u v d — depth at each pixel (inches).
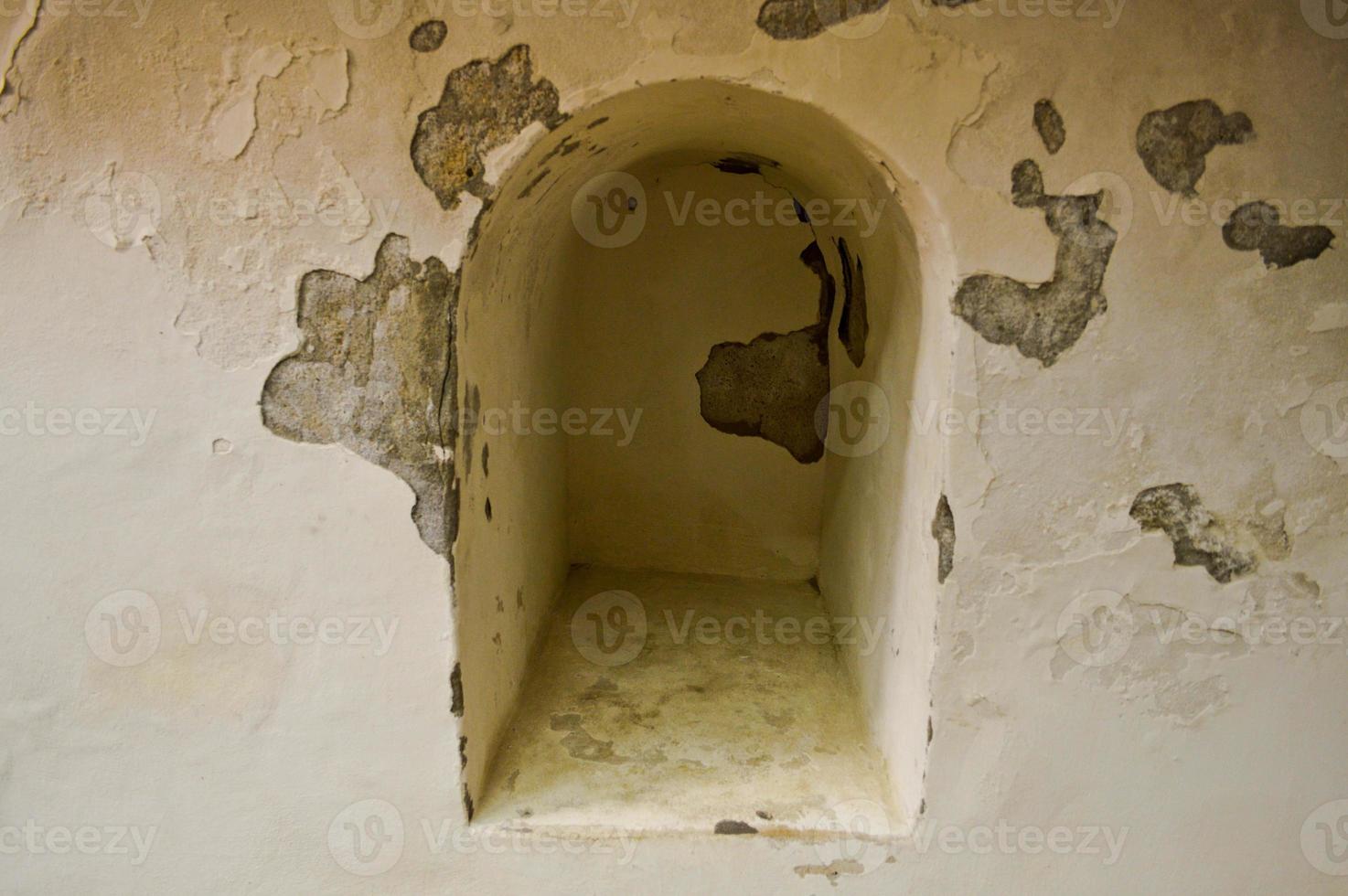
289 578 65.9
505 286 75.3
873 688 81.8
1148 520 63.9
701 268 109.2
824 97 59.2
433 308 62.2
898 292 74.6
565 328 105.8
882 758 77.6
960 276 60.9
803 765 78.0
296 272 61.8
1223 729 66.9
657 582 114.0
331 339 62.7
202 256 61.6
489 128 59.9
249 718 68.1
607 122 64.9
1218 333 61.6
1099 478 63.3
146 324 62.5
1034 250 60.6
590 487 116.6
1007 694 66.4
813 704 87.7
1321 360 61.7
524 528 89.1
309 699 67.9
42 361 63.0
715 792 74.4
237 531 65.3
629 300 110.9
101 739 68.4
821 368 110.2
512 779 75.5
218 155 60.3
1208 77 58.9
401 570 65.7
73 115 60.0
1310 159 59.7
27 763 68.8
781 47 58.7
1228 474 63.2
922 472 68.1
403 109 59.8
